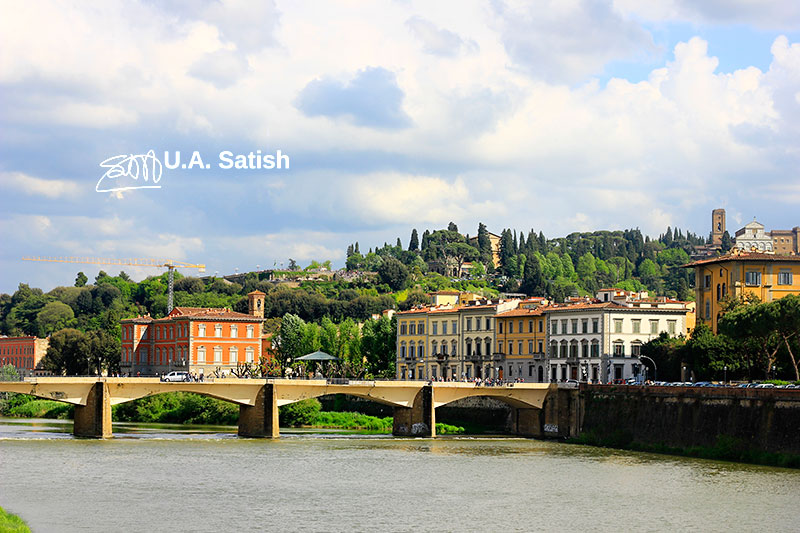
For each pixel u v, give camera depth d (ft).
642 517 323.16
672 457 477.77
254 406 558.15
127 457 451.12
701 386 494.18
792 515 325.83
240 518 317.63
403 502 347.56
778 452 434.71
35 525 303.27
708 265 645.51
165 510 328.49
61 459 440.45
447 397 594.24
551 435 603.67
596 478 403.95
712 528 307.78
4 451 465.88
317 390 566.77
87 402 532.73
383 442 547.49
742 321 526.98
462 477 406.62
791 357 520.83
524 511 332.80
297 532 298.35
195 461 442.50
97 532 295.28
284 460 452.35
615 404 553.64
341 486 380.37
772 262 620.90
